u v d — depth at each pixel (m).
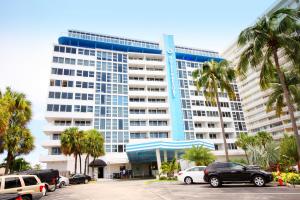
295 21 19.38
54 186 20.58
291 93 26.64
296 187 13.60
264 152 26.67
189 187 17.11
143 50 66.12
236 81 80.12
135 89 60.25
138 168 52.91
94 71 55.75
